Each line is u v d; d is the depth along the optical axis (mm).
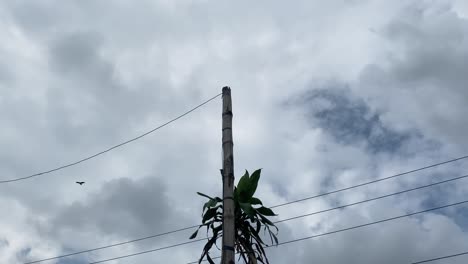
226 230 9281
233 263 8914
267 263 10906
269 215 11375
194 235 11094
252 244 10992
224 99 11125
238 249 10727
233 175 9953
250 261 10594
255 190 11414
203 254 10828
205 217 11000
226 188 9750
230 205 9555
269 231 11242
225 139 10398
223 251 9055
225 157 10133
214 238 10938
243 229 10969
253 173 11445
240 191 11281
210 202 10930
